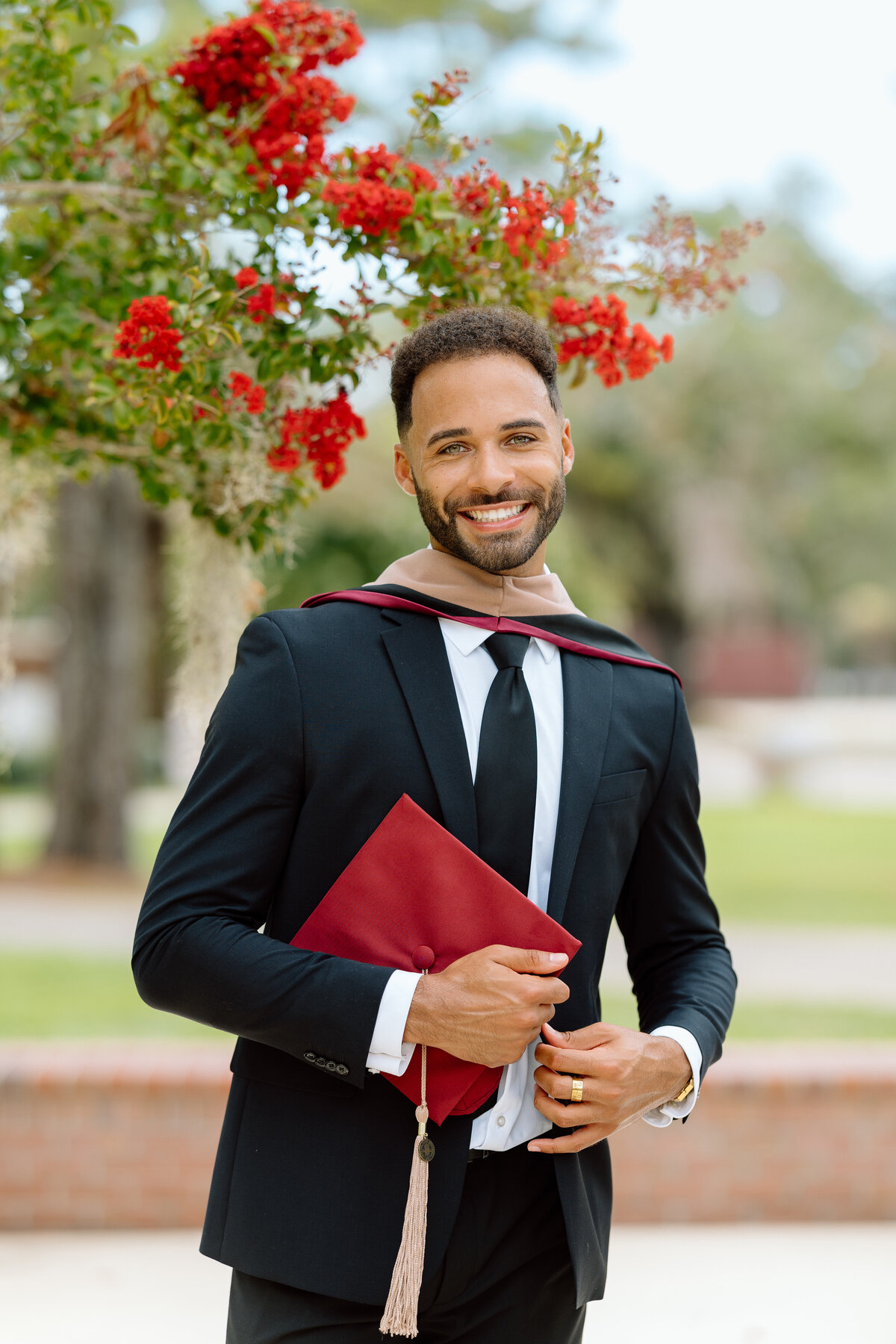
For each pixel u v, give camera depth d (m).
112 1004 6.08
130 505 11.19
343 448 2.21
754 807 17.27
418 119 2.23
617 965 7.00
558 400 1.69
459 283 2.21
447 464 1.60
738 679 42.91
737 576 19.64
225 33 2.19
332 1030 1.39
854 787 20.81
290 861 1.56
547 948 1.46
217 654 2.45
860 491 17.95
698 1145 3.83
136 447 2.41
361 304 2.19
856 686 51.56
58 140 2.30
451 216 2.13
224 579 2.45
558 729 1.65
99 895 9.90
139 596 11.37
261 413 2.15
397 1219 1.46
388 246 2.19
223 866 1.49
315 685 1.54
